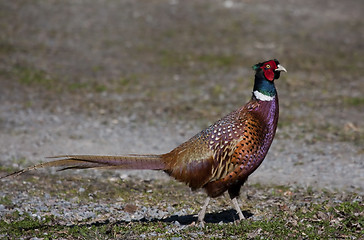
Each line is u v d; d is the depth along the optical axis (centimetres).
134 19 5309
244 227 1591
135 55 4519
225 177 1558
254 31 5134
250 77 4062
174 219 1739
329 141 2770
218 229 1600
